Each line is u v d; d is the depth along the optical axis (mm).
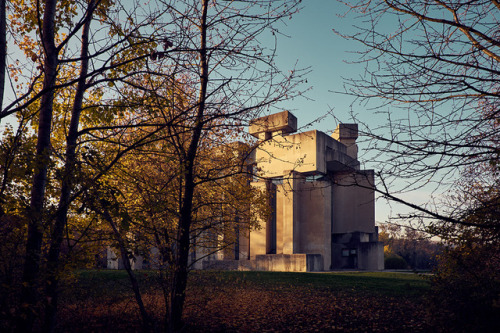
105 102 8203
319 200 32688
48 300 6711
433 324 8898
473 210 6227
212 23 7969
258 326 10781
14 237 6715
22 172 6488
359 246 34875
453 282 8625
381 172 6027
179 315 8961
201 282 11094
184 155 8859
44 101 7242
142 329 9633
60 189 8016
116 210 7168
